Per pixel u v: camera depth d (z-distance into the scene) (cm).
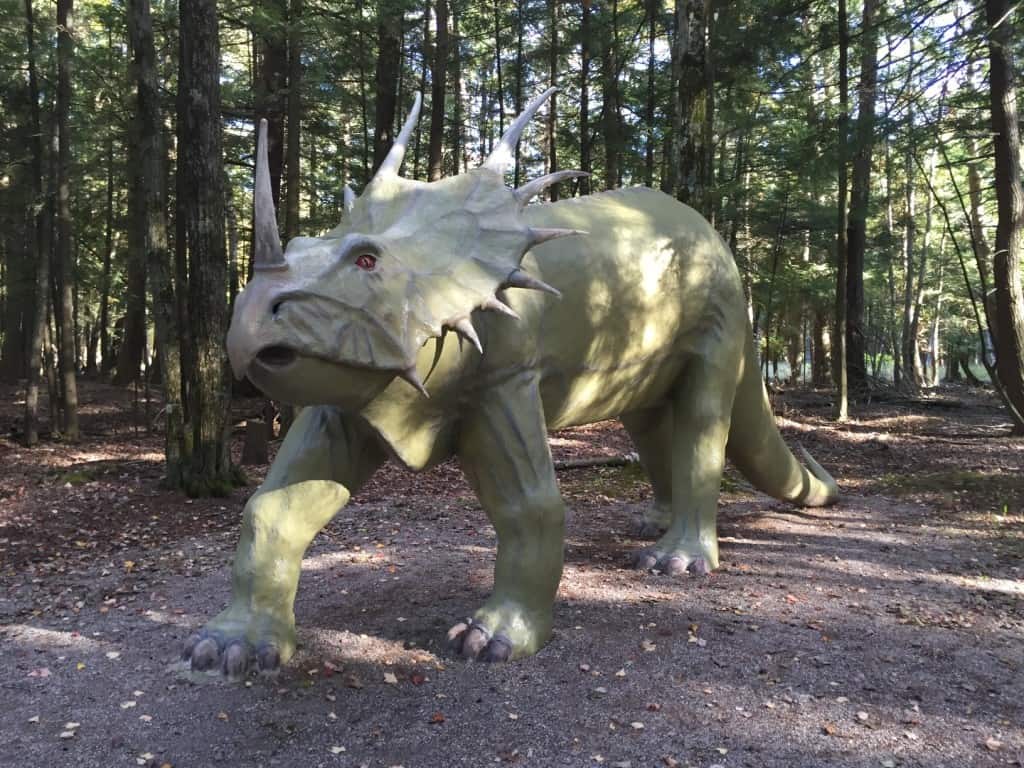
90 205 1608
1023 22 973
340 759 288
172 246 1416
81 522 688
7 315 1961
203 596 478
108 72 1121
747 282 1855
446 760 288
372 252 304
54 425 1161
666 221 484
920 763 290
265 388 295
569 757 291
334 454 373
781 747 299
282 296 285
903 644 400
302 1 1066
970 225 1042
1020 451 1034
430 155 1384
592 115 1814
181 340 825
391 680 347
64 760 287
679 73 853
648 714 322
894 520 671
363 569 519
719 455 516
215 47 744
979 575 521
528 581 381
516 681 348
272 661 350
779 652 386
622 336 442
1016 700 341
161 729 307
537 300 391
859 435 1200
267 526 364
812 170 1077
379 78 1322
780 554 557
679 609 440
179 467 802
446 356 350
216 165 759
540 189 355
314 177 1711
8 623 435
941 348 3366
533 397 382
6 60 1088
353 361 295
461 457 389
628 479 838
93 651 387
